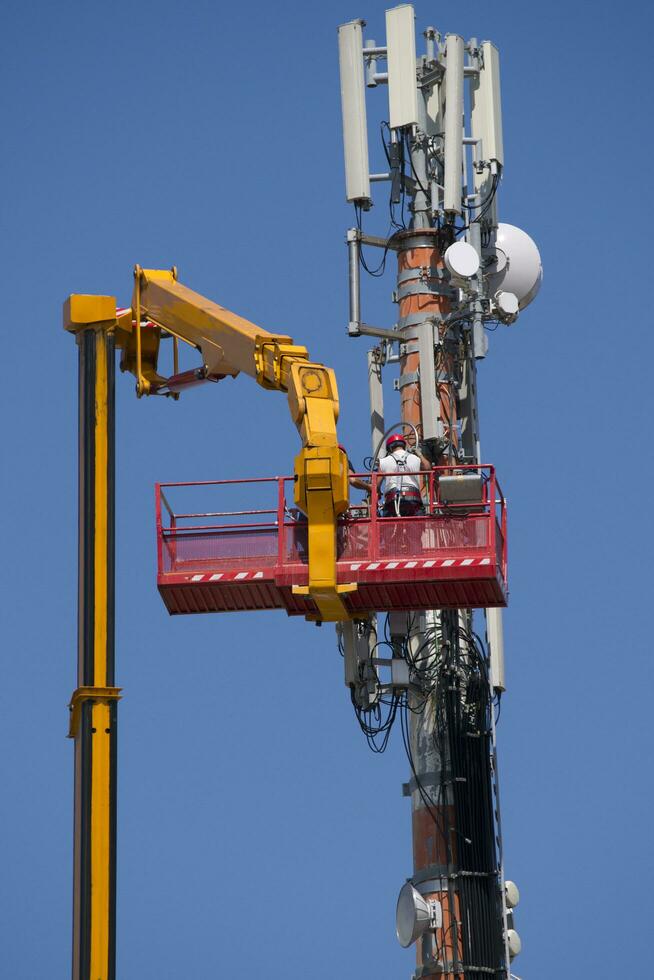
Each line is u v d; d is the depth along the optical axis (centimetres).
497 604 7850
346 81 9075
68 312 7781
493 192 9262
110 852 7231
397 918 8450
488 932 8419
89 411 7700
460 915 8431
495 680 8775
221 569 7938
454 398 9006
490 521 7738
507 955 8481
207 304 8338
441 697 8600
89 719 7344
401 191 9131
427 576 7731
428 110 9269
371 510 7812
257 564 7938
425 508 7931
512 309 9181
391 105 9062
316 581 7712
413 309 9031
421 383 8912
